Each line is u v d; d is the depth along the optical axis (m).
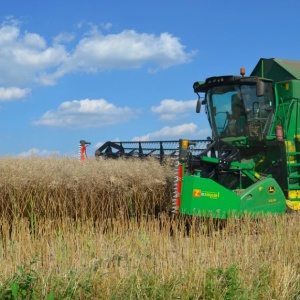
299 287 5.10
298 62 11.02
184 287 4.84
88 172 8.52
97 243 6.09
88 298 4.55
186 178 8.01
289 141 9.89
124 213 8.64
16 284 4.18
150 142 10.50
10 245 6.01
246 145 10.06
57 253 5.57
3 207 8.14
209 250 5.98
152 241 6.42
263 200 8.72
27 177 8.14
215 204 8.12
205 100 10.70
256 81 9.69
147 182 8.65
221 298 4.71
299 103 10.04
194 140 9.39
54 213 8.30
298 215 8.80
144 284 4.76
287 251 6.25
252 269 5.49
